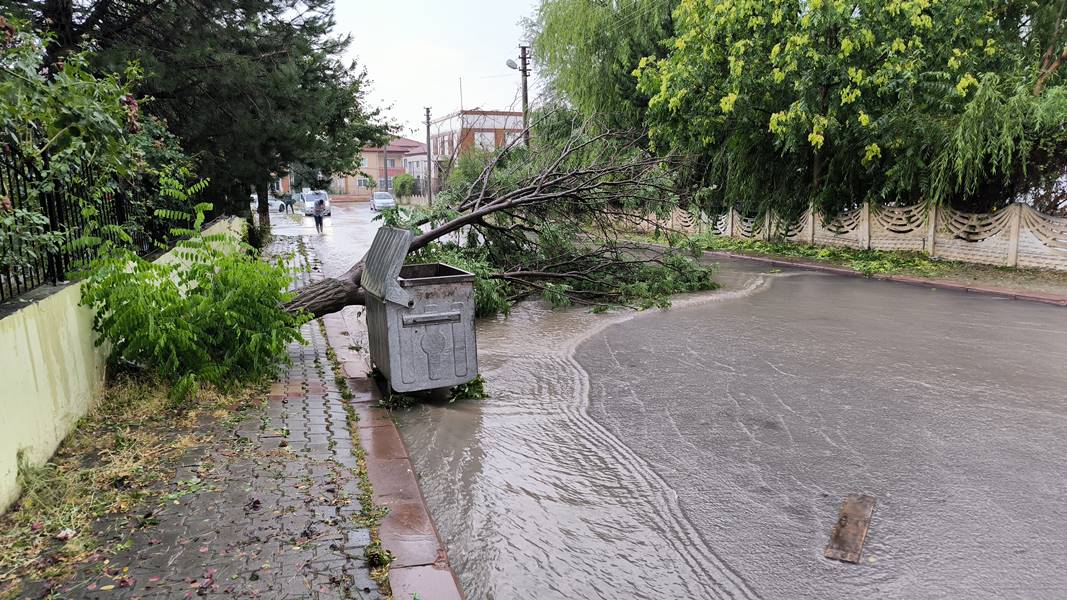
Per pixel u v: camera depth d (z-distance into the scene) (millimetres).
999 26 15672
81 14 11508
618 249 12047
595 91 23312
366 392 6387
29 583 3082
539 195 10508
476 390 6344
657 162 12539
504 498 4328
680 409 5988
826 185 18031
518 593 3314
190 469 4324
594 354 7973
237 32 12641
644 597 3287
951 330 8961
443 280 5984
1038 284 12219
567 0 23406
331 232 28203
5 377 3799
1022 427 5402
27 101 4344
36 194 4824
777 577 3432
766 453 4988
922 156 15195
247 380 6160
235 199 16938
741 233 21828
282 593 3033
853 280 14039
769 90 17094
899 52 15117
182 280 6301
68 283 5184
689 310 10672
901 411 5820
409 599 3059
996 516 3996
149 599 2963
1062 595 3230
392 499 4098
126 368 5934
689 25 17953
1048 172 14383
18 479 3875
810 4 14977
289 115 13984
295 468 4383
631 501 4277
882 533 3822
